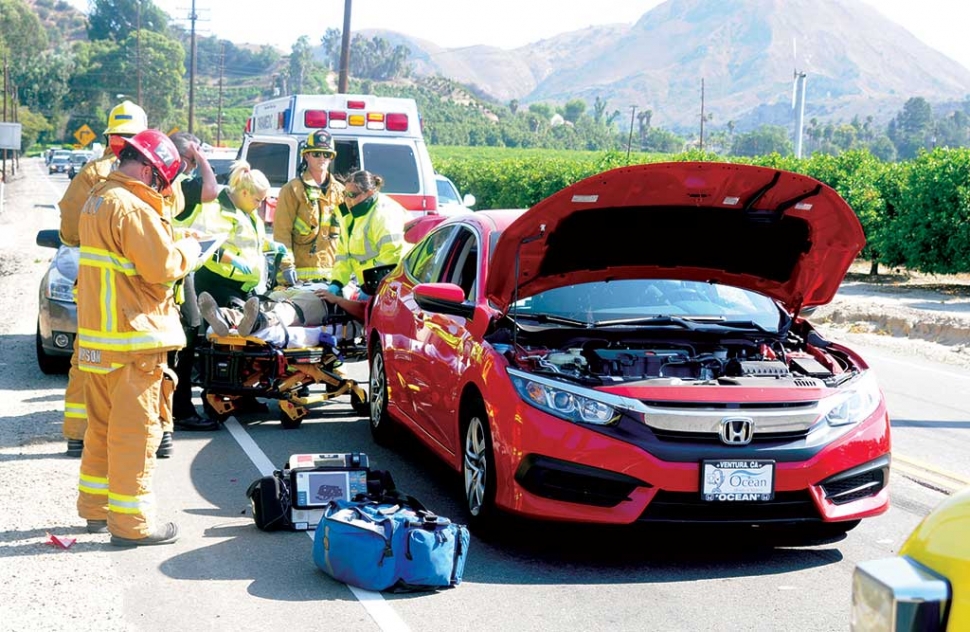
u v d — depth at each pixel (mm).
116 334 5656
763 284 6727
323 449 8062
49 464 7270
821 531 6207
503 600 5148
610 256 6371
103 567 5469
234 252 8773
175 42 197625
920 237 21391
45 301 10117
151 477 5840
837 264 6422
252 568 5520
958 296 20484
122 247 5602
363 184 9016
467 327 6414
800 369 6102
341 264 9141
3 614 4816
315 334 8766
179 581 5316
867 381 5953
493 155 122812
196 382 9164
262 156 15570
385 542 5176
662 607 5098
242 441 8258
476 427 6141
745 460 5398
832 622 4941
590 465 5395
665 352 6207
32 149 180250
